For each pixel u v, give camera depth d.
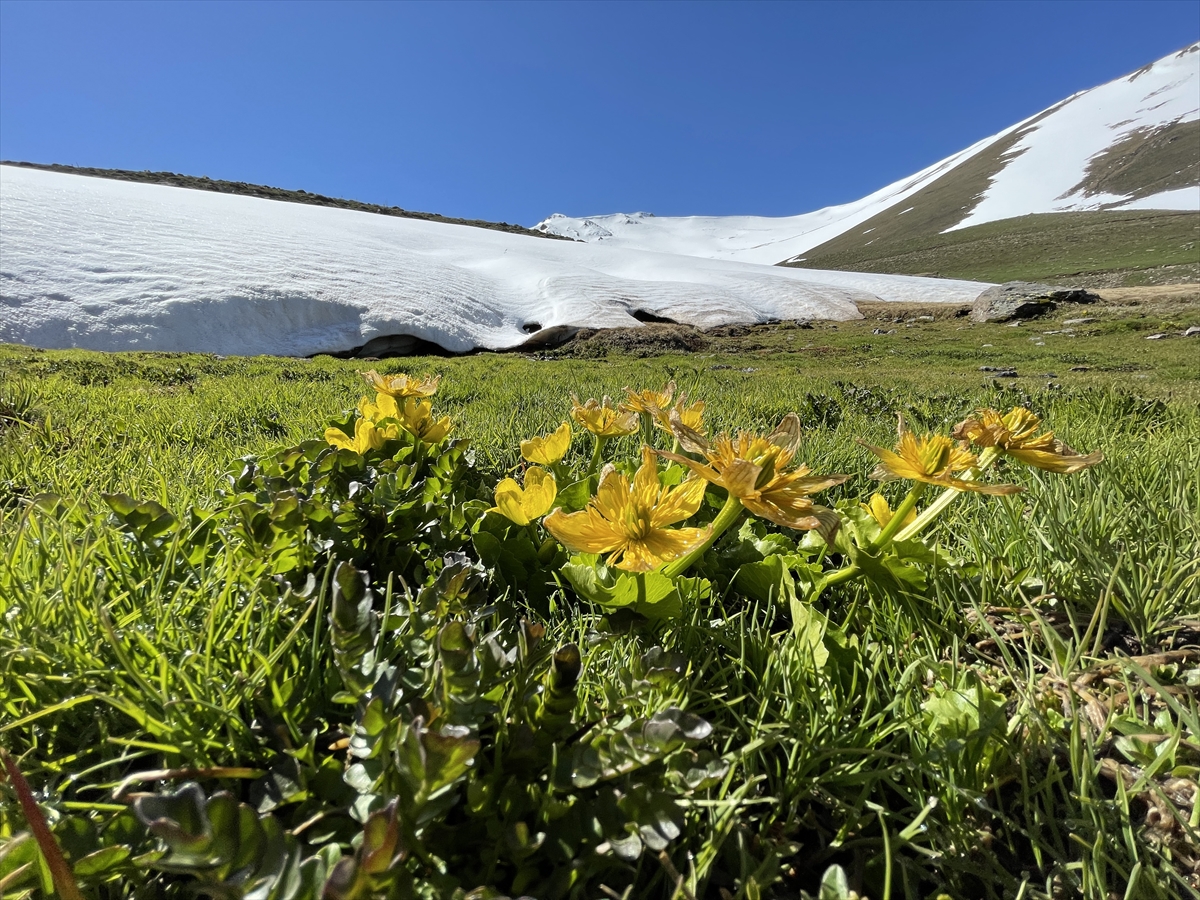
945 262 74.88
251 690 0.86
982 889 0.82
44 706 0.85
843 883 0.64
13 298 22.66
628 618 1.13
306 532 1.31
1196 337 19.66
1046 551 1.58
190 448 2.78
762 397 5.21
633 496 0.99
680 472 1.64
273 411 4.18
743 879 0.72
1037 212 101.25
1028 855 0.87
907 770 0.91
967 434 1.25
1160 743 0.96
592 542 0.98
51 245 27.19
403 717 0.71
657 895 0.75
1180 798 0.91
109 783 0.74
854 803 0.90
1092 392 5.01
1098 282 49.12
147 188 52.66
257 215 46.06
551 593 1.45
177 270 27.33
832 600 1.50
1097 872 0.75
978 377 10.93
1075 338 21.70
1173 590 1.42
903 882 0.81
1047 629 1.16
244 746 0.81
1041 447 1.20
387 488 1.49
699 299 35.16
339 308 27.08
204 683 0.84
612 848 0.66
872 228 124.94
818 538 1.48
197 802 0.53
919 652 1.18
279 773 0.73
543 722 0.77
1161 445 2.57
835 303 37.56
